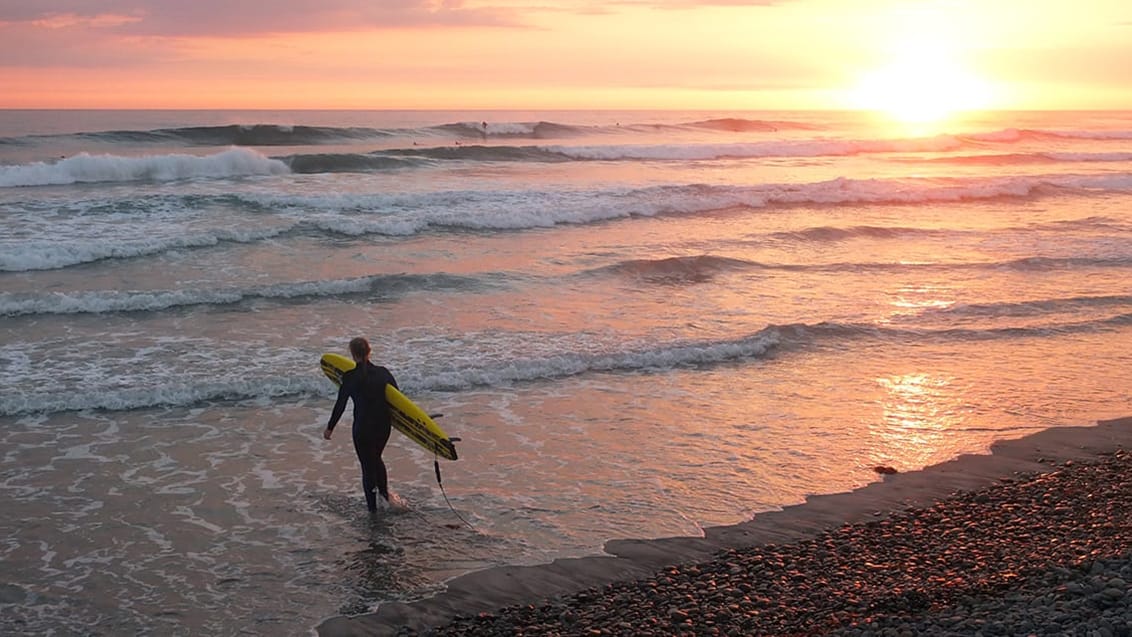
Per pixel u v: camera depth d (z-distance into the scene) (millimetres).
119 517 8453
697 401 12242
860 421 11625
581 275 19141
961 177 39656
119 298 15375
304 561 7785
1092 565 7383
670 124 77750
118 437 10344
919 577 7496
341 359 10102
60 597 7078
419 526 8484
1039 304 17781
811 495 9391
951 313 17109
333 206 26141
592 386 12727
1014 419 11797
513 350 13930
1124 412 12125
